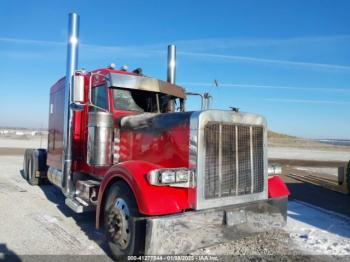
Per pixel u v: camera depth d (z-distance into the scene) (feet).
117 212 14.32
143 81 19.48
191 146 13.73
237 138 14.76
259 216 15.37
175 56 25.21
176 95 21.18
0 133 195.11
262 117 15.90
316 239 18.06
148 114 17.11
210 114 13.87
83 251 15.25
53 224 19.26
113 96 18.66
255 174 15.47
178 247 12.74
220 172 14.10
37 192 28.66
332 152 133.90
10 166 47.52
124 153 17.49
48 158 27.50
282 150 136.46
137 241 13.23
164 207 12.86
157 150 15.39
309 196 31.89
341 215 24.12
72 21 21.18
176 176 13.19
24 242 16.14
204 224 13.39
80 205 18.01
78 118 21.45
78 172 21.26
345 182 34.58
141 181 13.37
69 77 21.25
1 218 20.16
